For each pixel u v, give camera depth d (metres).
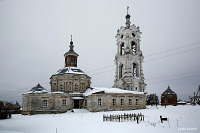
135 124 29.08
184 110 49.16
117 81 65.25
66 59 67.56
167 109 53.00
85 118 39.28
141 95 60.50
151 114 42.44
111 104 55.53
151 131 24.02
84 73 64.19
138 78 64.12
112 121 32.97
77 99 58.38
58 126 29.95
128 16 69.31
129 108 57.69
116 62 67.69
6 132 26.03
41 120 38.47
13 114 57.09
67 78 60.56
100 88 58.78
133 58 64.75
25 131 26.77
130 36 65.81
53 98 56.28
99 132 24.34
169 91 79.56
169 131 23.83
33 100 54.66
